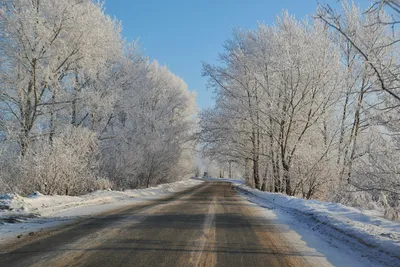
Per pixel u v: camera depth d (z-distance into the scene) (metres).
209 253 5.52
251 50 22.70
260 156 26.17
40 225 7.64
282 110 20.19
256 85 22.84
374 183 10.65
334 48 18.81
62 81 19.28
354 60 18.47
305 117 20.27
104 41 19.31
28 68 16.61
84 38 17.75
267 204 15.17
